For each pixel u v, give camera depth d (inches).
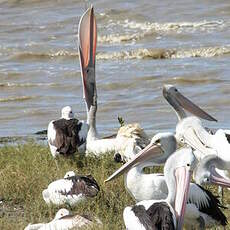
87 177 447.2
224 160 423.8
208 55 1127.0
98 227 380.8
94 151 553.0
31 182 482.6
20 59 1206.9
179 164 359.3
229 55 1115.9
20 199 467.5
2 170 514.0
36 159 542.9
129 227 350.6
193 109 569.9
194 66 1058.7
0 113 869.8
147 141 519.5
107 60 1146.0
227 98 884.0
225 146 471.5
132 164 397.4
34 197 462.9
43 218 429.7
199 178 407.2
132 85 978.7
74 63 1159.6
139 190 392.5
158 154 399.5
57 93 970.1
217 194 466.6
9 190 477.4
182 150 362.9
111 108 860.6
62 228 380.2
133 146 478.9
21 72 1099.3
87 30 616.7
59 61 1184.8
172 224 340.2
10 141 697.0
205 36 1223.5
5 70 1123.9
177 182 355.6
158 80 994.7
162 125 764.6
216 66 1048.8
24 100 936.3
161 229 339.3
